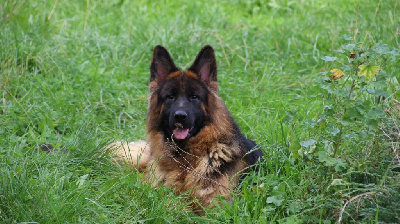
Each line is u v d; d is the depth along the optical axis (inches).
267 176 204.5
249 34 417.1
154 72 234.2
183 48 376.5
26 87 310.5
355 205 176.9
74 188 198.2
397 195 170.9
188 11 474.0
